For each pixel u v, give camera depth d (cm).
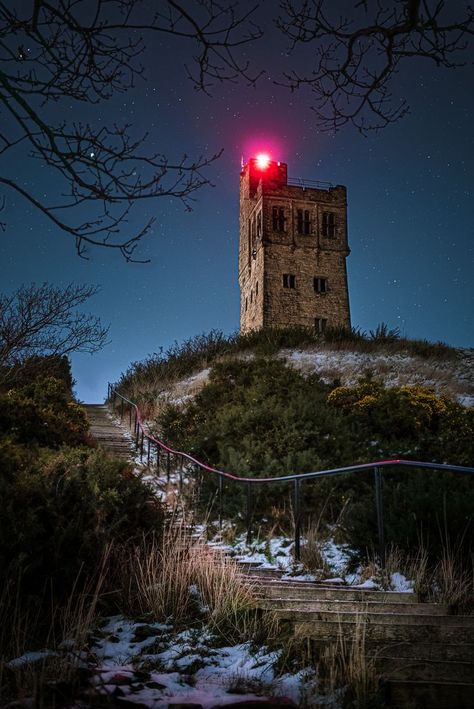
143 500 692
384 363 2091
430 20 303
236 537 827
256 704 305
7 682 354
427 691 333
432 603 492
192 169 332
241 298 4553
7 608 447
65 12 297
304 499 909
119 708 308
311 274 3984
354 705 321
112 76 327
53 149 306
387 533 647
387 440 1174
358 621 420
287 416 1162
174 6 304
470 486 787
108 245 327
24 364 1359
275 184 4059
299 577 643
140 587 540
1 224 324
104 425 1911
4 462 699
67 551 535
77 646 432
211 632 470
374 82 349
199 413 1504
